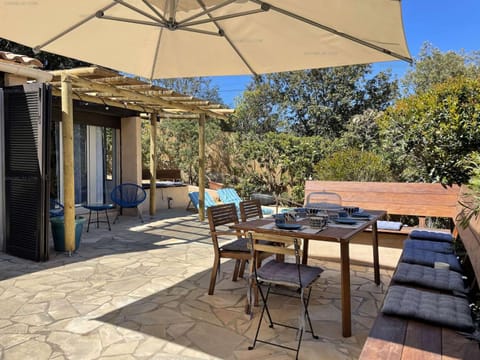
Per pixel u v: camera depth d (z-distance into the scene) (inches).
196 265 169.9
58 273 155.7
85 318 112.3
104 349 94.3
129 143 315.9
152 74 136.6
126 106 273.6
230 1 92.8
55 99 244.8
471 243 109.3
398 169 250.2
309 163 383.9
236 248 132.2
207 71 133.6
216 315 115.7
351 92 526.3
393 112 190.9
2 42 347.9
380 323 75.4
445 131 165.2
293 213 138.5
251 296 115.6
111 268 163.6
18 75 189.6
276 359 91.2
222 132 458.6
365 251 193.5
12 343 97.0
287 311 120.3
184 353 93.0
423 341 68.1
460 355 63.4
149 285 142.0
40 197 170.2
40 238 171.3
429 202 189.0
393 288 91.9
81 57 119.6
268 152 406.6
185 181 466.9
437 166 177.0
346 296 103.6
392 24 83.7
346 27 92.4
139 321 110.5
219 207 137.0
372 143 396.2
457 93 168.4
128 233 243.6
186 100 256.8
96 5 95.2
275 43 112.2
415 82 504.1
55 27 101.7
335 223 122.4
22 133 175.0
